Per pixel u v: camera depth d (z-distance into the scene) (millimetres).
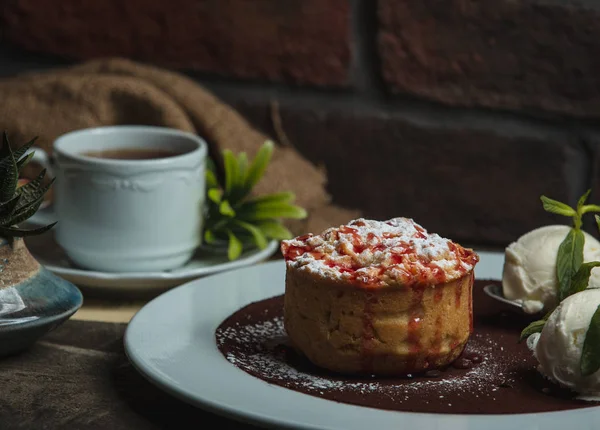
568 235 760
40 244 883
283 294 801
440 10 1048
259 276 818
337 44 1065
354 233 716
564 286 754
